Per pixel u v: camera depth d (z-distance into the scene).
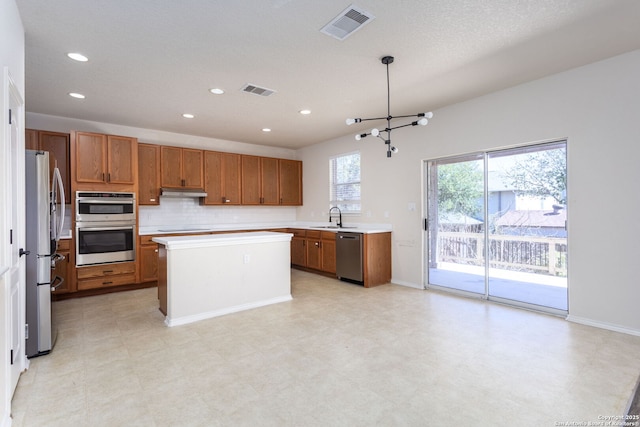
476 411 1.80
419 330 3.01
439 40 2.57
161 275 3.50
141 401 1.91
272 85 3.45
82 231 4.17
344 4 2.10
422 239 4.60
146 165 4.99
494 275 3.96
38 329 2.48
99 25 2.32
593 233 3.08
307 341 2.77
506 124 3.67
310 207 6.71
